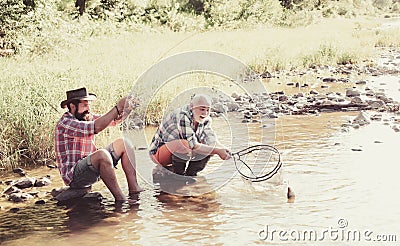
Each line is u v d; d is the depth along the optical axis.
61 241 5.32
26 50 16.47
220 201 6.29
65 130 6.66
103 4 29.38
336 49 20.34
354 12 64.81
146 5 31.98
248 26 31.95
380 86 14.22
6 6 17.75
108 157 6.49
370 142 8.58
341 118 10.50
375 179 6.79
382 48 25.91
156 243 5.19
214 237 5.29
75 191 6.70
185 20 30.45
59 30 18.36
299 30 31.86
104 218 5.89
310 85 14.67
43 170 7.87
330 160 7.64
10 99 8.85
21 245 5.26
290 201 6.17
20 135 8.43
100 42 19.81
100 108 9.79
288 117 10.70
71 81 10.39
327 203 6.07
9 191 6.85
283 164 7.50
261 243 5.12
